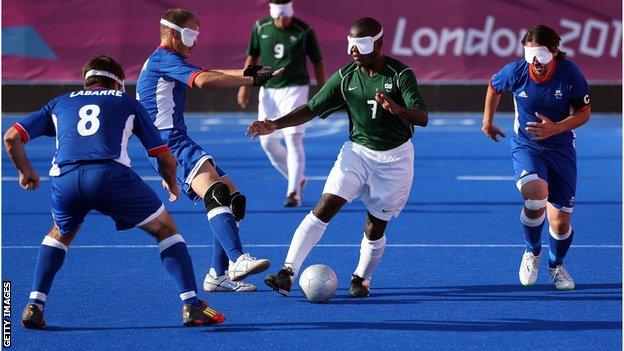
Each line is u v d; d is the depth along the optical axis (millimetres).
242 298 23422
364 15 67062
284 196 39531
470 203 37812
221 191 22000
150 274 26000
